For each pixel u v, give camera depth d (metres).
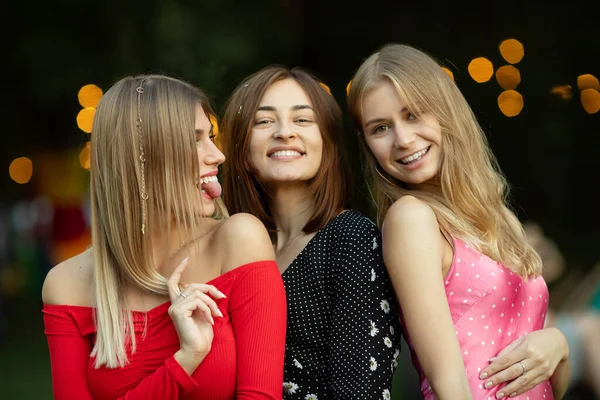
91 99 7.93
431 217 2.66
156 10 7.52
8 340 9.84
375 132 2.89
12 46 8.45
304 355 2.75
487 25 8.33
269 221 3.03
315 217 2.89
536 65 8.24
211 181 2.72
